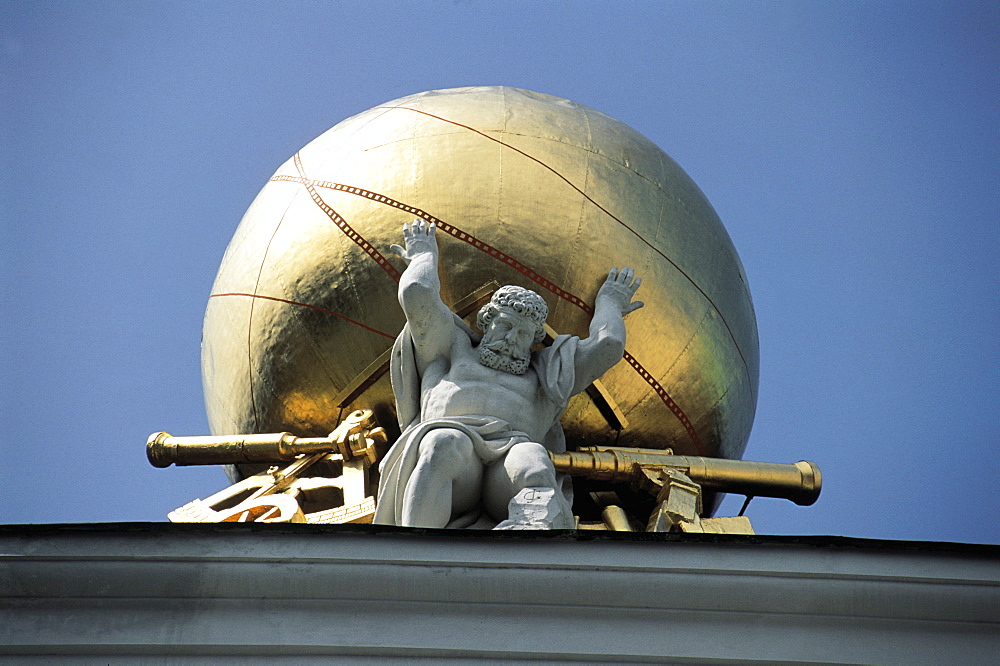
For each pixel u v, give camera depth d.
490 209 58.03
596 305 56.28
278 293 59.16
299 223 59.81
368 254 58.03
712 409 60.25
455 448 48.56
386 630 41.06
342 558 41.62
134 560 41.91
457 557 41.62
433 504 48.22
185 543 42.09
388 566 41.56
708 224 61.88
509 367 51.34
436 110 61.34
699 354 59.75
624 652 40.94
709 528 55.12
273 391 59.19
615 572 41.66
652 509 56.44
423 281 51.59
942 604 41.88
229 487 58.44
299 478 56.94
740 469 57.28
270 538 42.09
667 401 59.00
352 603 41.47
